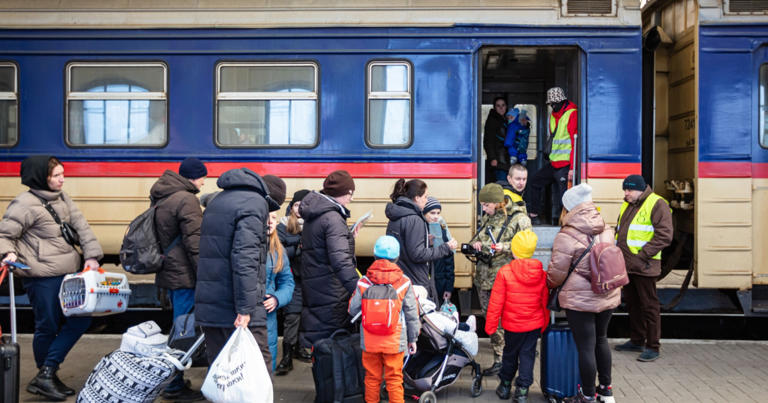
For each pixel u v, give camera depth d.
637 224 5.63
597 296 4.20
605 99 6.32
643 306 5.66
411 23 6.35
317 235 4.49
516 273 4.47
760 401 4.61
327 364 4.35
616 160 6.31
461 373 5.34
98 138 6.53
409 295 4.11
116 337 6.43
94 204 6.52
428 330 4.53
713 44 6.33
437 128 6.37
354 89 6.38
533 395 4.82
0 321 7.32
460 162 6.36
